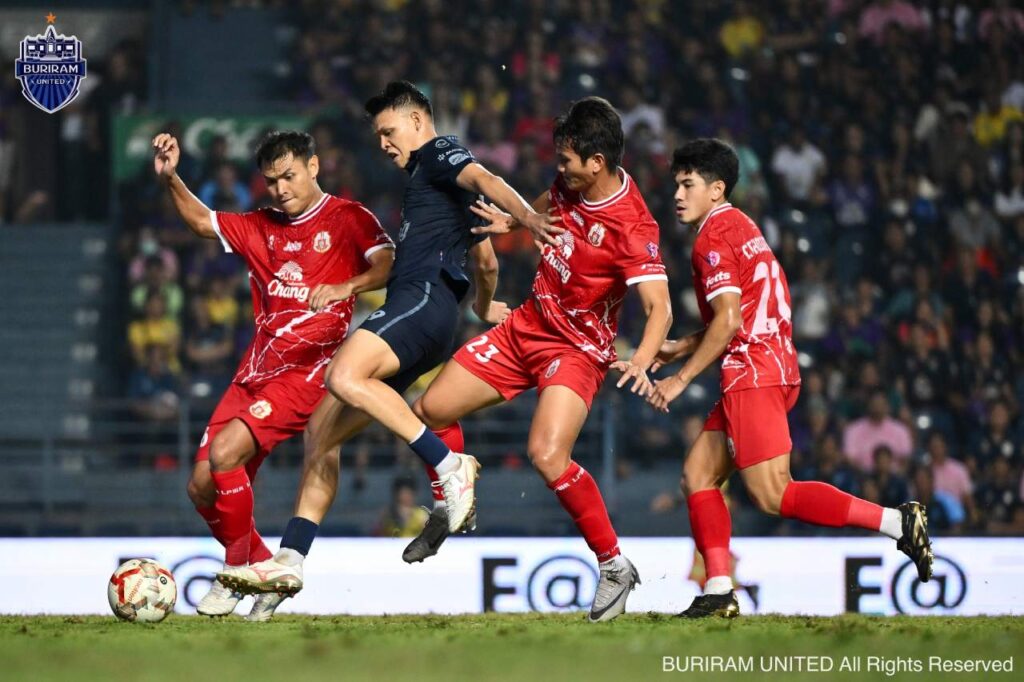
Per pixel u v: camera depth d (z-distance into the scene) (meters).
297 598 30.73
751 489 21.73
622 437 48.12
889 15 61.75
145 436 48.34
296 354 22.42
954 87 60.62
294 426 22.50
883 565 31.62
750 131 58.81
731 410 21.61
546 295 21.48
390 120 21.27
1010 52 61.44
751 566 31.50
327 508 21.66
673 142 57.78
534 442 20.97
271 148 22.19
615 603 21.61
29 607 30.84
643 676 13.98
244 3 64.06
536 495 46.31
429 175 20.83
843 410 48.69
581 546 31.34
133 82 61.12
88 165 59.91
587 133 20.44
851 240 55.81
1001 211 57.44
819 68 60.69
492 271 22.38
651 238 21.05
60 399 52.56
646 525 44.81
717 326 20.88
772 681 13.84
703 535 22.27
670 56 60.84
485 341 21.88
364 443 46.94
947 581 31.41
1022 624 21.45
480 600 31.03
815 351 51.25
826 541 31.66
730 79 60.31
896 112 59.91
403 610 30.89
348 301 22.73
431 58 60.00
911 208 55.84
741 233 21.39
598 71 60.16
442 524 20.91
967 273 53.31
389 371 20.28
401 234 21.08
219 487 22.05
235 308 50.69
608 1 61.72
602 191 20.94
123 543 31.06
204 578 30.81
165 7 63.69
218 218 22.84
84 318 55.56
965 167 57.09
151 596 21.30
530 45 59.59
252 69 63.12
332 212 22.52
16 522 43.09
